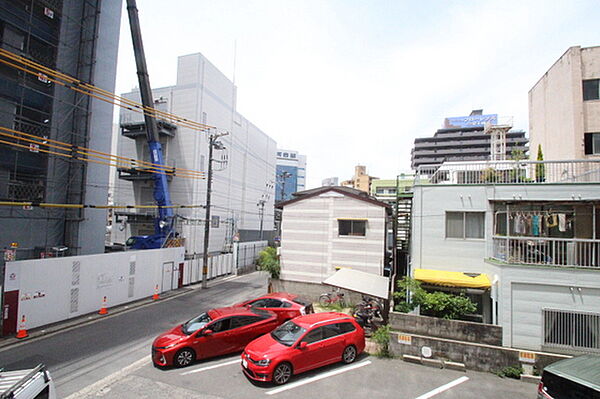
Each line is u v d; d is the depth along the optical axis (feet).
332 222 56.85
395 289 54.29
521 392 25.93
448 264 41.52
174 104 100.89
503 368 29.27
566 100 51.78
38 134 59.47
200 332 29.96
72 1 66.33
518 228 41.83
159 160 76.28
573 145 49.47
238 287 70.13
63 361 30.14
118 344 34.68
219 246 109.19
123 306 50.80
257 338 30.63
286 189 321.52
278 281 58.65
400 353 32.01
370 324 40.01
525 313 33.04
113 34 73.92
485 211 40.09
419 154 249.75
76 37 67.15
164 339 29.63
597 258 35.60
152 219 99.60
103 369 28.37
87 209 67.36
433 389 26.07
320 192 57.88
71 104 61.87
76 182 65.77
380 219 54.34
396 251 65.05
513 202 39.14
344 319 31.48
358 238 55.16
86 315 45.14
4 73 54.90
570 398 20.04
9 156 54.90
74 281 43.83
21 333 35.88
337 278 43.55
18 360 30.27
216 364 29.50
